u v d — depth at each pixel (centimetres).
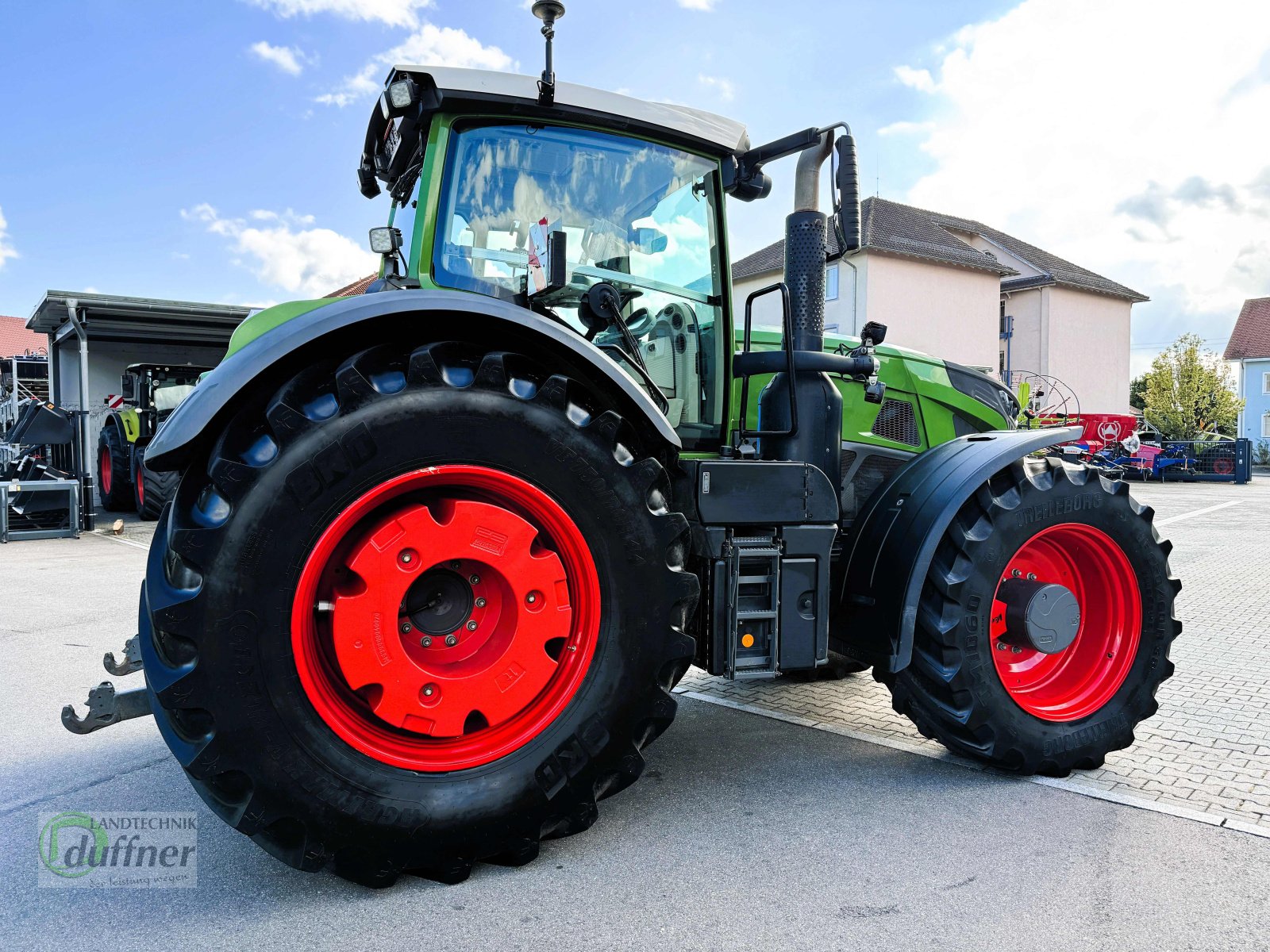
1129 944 182
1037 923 190
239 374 194
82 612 555
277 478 189
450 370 208
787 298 271
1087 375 3158
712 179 288
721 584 251
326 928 190
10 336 5253
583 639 222
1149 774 284
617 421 223
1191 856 222
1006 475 279
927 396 370
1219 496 1669
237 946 184
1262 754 303
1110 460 2089
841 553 305
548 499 214
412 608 212
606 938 185
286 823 192
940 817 247
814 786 271
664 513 227
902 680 273
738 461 256
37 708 359
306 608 195
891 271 2458
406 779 203
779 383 283
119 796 268
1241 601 606
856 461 346
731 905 198
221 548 185
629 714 222
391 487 201
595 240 265
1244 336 3916
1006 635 282
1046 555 300
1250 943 182
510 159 252
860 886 206
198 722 186
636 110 263
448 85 235
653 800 260
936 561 269
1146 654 292
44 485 970
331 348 211
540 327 213
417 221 242
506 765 212
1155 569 294
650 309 278
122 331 1373
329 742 197
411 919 193
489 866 218
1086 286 3069
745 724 337
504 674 212
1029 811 251
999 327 2764
